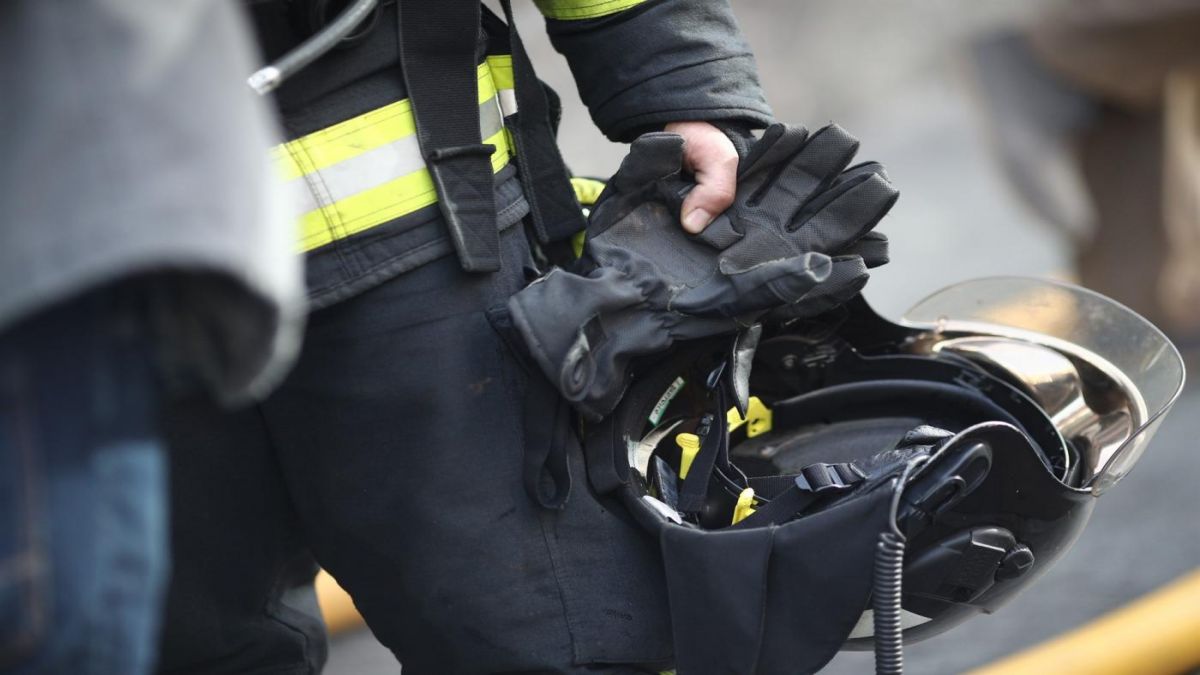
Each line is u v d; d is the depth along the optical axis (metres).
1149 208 14.75
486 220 5.14
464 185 5.11
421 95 5.07
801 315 5.58
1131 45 13.82
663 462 5.61
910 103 29.22
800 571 4.88
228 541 5.51
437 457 5.14
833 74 29.61
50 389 3.45
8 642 3.37
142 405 3.57
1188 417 13.30
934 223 21.73
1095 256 15.16
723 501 5.52
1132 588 9.83
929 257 19.95
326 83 4.92
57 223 3.25
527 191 5.55
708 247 5.46
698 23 5.58
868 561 4.76
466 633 5.20
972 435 4.99
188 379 3.95
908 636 5.55
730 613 4.94
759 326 5.58
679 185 5.57
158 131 3.32
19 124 3.33
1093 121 14.63
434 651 5.33
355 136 4.96
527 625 5.18
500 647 5.18
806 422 6.30
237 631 5.73
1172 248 14.80
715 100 5.48
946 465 4.95
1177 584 9.67
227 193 3.33
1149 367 5.95
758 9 30.25
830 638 4.85
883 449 5.88
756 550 4.92
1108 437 6.04
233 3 3.67
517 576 5.17
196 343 3.64
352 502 5.24
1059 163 15.09
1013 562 5.30
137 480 3.55
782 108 28.78
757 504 5.52
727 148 5.51
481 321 5.19
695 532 5.06
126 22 3.35
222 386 3.67
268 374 3.57
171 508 5.36
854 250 5.73
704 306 5.26
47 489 3.42
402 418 5.12
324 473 5.25
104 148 3.28
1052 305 6.45
